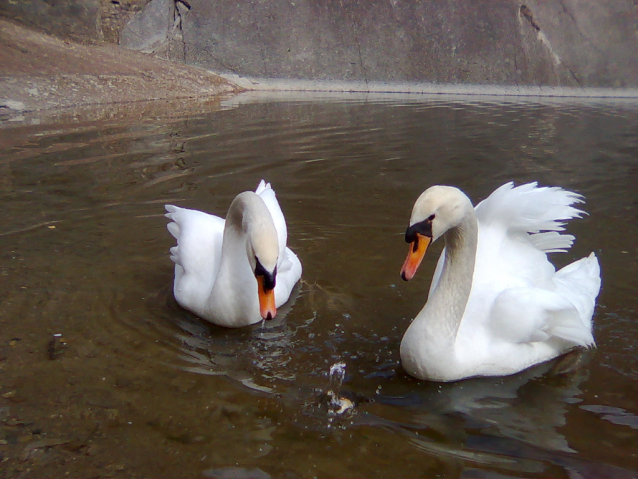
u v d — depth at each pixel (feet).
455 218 3.15
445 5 15.62
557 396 3.34
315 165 7.49
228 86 14.02
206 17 15.14
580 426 3.07
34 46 12.48
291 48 15.14
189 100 12.21
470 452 2.86
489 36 15.43
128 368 3.46
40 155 7.50
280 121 10.07
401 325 4.07
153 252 5.03
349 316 4.17
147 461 2.74
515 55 15.31
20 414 3.02
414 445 2.90
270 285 3.37
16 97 10.49
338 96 13.50
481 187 6.72
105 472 2.66
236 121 9.96
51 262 4.75
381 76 15.10
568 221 5.74
